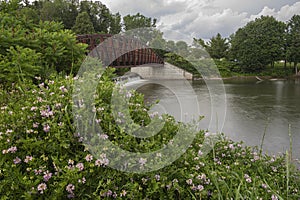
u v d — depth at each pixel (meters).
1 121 2.01
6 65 4.21
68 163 1.70
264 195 2.08
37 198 1.62
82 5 46.84
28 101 2.25
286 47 45.91
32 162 1.70
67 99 2.03
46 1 44.72
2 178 1.79
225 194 1.94
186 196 1.96
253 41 44.25
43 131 1.91
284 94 18.22
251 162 2.89
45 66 4.96
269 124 9.66
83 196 1.67
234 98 16.39
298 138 8.00
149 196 1.82
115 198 1.72
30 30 6.59
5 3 7.11
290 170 2.76
